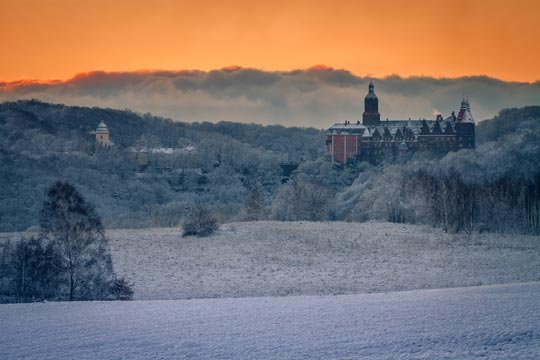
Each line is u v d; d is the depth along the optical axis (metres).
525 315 47.94
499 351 39.38
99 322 49.56
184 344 42.59
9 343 43.47
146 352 40.91
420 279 93.31
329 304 56.38
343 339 42.81
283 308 54.72
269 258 116.00
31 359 39.81
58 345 42.84
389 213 191.38
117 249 124.94
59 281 69.75
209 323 48.72
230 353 40.44
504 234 148.75
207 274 100.19
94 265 73.12
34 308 56.44
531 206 159.25
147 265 108.50
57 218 71.06
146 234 147.00
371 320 48.16
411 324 46.19
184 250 124.38
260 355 39.88
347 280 93.62
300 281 93.06
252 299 61.72
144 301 61.16
